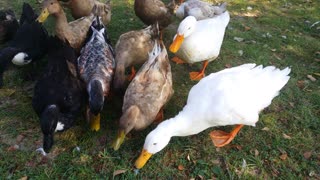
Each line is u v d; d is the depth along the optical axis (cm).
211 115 68
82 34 92
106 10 102
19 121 77
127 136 75
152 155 72
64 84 72
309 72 101
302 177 71
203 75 95
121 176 68
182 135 71
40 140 74
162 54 78
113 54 86
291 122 83
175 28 115
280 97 90
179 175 69
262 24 124
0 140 73
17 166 68
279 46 111
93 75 76
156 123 79
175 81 93
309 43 114
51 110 66
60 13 87
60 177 67
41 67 92
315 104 89
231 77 73
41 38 87
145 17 101
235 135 78
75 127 76
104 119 78
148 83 73
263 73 74
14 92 84
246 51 107
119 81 77
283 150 76
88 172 68
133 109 68
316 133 81
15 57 83
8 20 94
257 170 72
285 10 134
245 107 69
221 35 90
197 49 85
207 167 71
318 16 131
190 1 106
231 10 131
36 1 121
